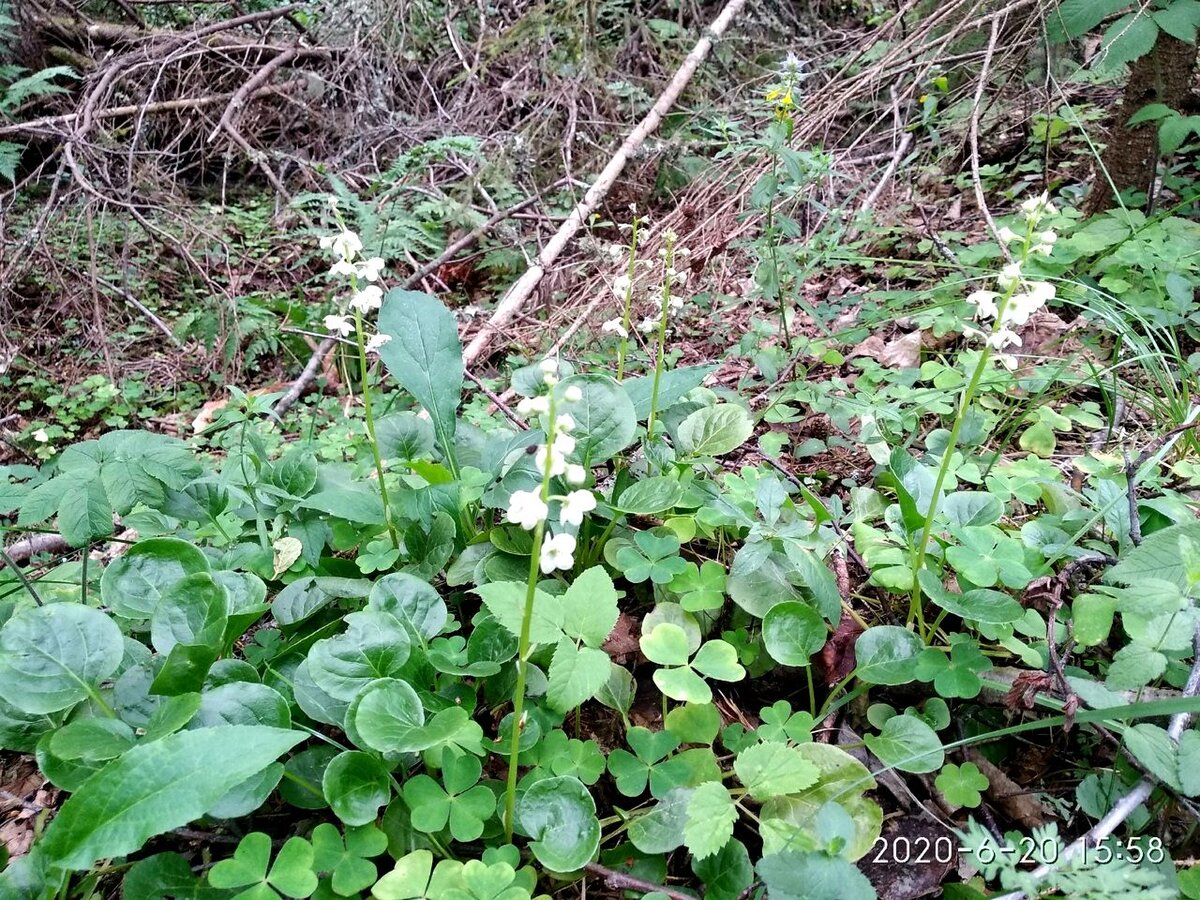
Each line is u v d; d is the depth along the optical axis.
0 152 5.95
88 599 2.51
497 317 5.08
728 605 2.36
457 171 7.19
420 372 2.51
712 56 7.10
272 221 6.93
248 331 5.36
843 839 1.41
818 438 3.43
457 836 1.62
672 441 2.70
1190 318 3.40
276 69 8.00
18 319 5.88
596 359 4.22
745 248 4.29
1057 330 3.76
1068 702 1.69
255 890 1.52
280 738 1.47
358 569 2.42
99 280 5.91
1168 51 4.17
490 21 8.45
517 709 1.57
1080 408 3.23
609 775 1.98
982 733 1.99
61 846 1.36
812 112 5.19
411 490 2.44
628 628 2.34
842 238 4.86
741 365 4.15
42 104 7.78
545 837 1.63
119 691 1.82
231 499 2.60
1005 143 5.64
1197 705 1.51
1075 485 2.75
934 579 1.98
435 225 6.30
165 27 8.58
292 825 1.88
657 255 4.82
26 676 1.69
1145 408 3.14
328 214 6.18
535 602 1.79
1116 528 2.25
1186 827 1.74
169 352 5.94
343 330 2.16
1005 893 1.59
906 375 3.49
